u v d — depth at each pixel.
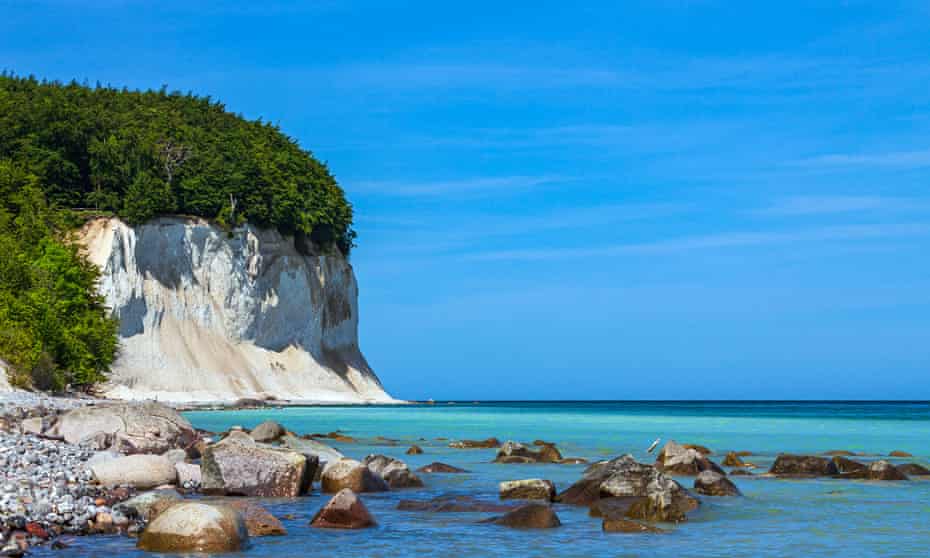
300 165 123.44
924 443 44.75
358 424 60.41
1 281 68.25
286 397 106.00
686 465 26.55
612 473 21.00
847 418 87.56
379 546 15.46
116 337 84.81
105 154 98.56
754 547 15.63
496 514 18.95
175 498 17.50
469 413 94.81
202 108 127.44
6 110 98.62
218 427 51.44
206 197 104.44
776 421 76.56
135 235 96.31
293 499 20.84
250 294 107.00
